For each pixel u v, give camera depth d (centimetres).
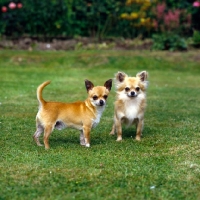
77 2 2134
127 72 1759
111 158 655
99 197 509
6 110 1018
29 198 505
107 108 1068
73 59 1877
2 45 2019
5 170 595
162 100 1197
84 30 2161
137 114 779
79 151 692
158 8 2059
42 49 2020
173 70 1828
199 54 1953
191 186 547
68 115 721
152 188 536
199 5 2081
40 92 710
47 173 584
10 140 758
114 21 2153
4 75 1596
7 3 2089
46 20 2086
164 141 764
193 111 1045
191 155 676
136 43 2072
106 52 1953
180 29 2078
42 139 773
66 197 507
